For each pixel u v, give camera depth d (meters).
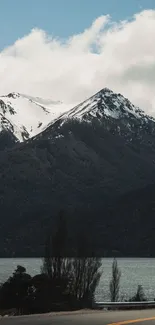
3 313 43.41
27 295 51.25
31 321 26.86
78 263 58.12
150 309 36.84
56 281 54.47
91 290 57.84
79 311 34.84
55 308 44.56
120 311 34.25
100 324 25.12
